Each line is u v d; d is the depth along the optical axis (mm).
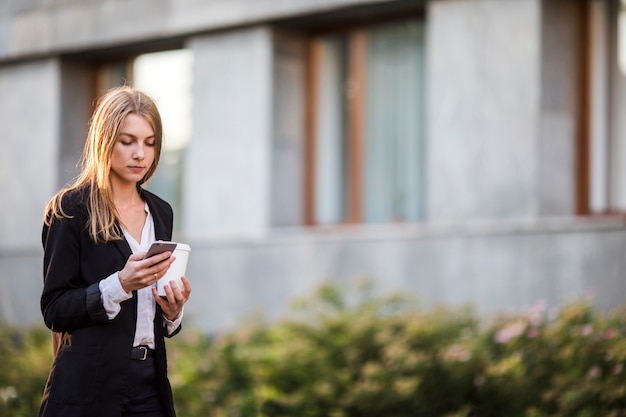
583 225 9586
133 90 4391
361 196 12344
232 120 12906
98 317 4121
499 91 10484
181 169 14086
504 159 10422
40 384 8328
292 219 12766
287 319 9969
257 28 12617
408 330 8695
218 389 9016
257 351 9547
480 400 8000
